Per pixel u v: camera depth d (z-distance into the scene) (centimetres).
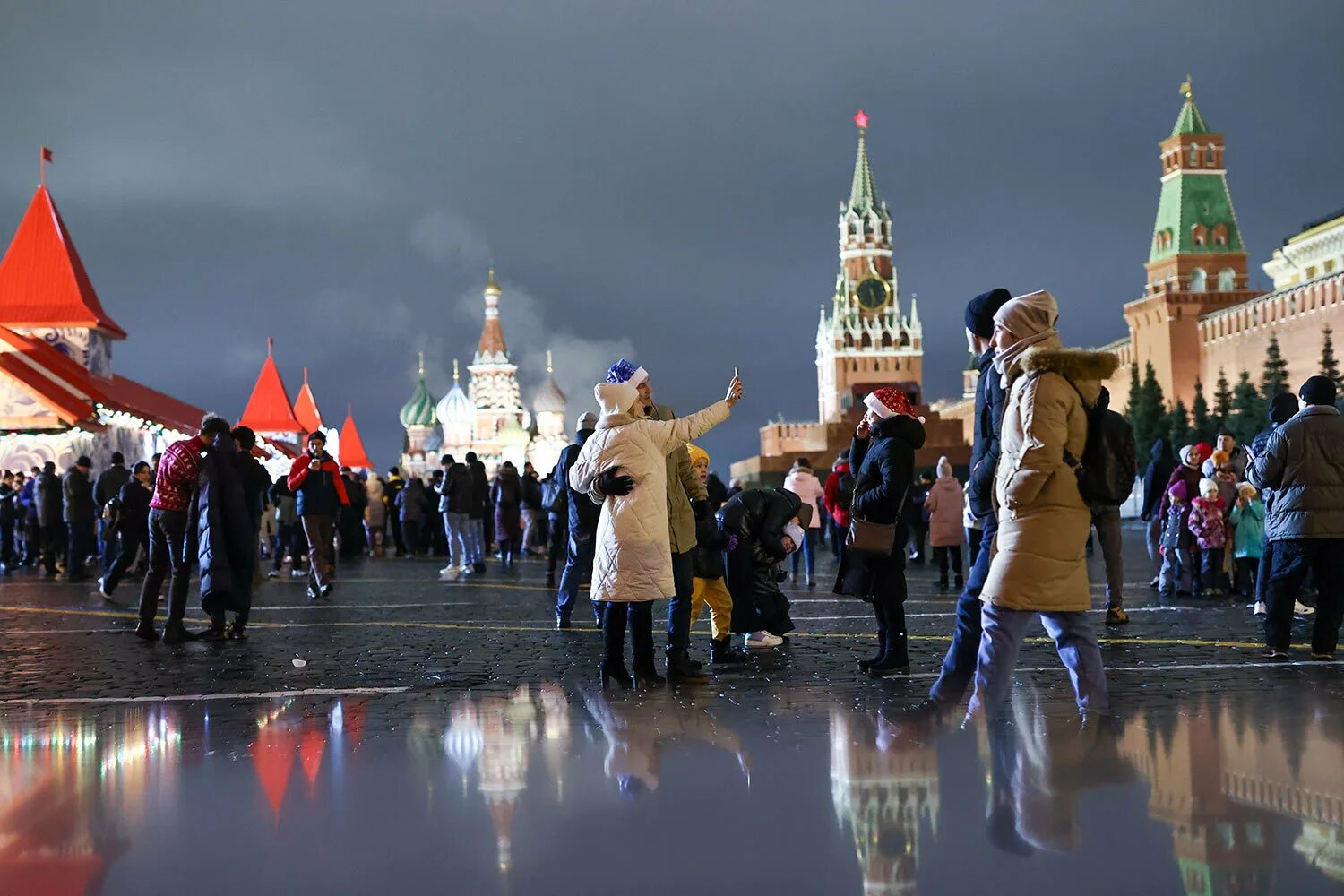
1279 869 399
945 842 436
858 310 12500
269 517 2781
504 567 2595
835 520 1786
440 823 478
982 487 748
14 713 765
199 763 598
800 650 1036
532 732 665
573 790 524
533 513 3138
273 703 789
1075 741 607
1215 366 9475
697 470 1089
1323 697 741
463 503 2230
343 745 637
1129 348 11075
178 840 463
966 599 750
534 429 12662
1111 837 437
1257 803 481
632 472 847
